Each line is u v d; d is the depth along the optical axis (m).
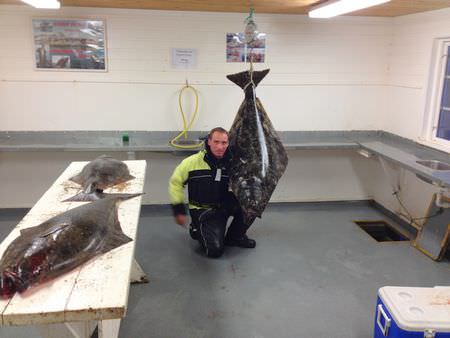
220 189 3.33
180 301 2.81
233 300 2.83
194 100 4.25
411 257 3.50
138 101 4.20
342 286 3.03
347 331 2.53
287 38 4.22
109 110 4.18
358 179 4.75
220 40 4.14
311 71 4.34
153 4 3.66
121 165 2.81
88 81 4.08
